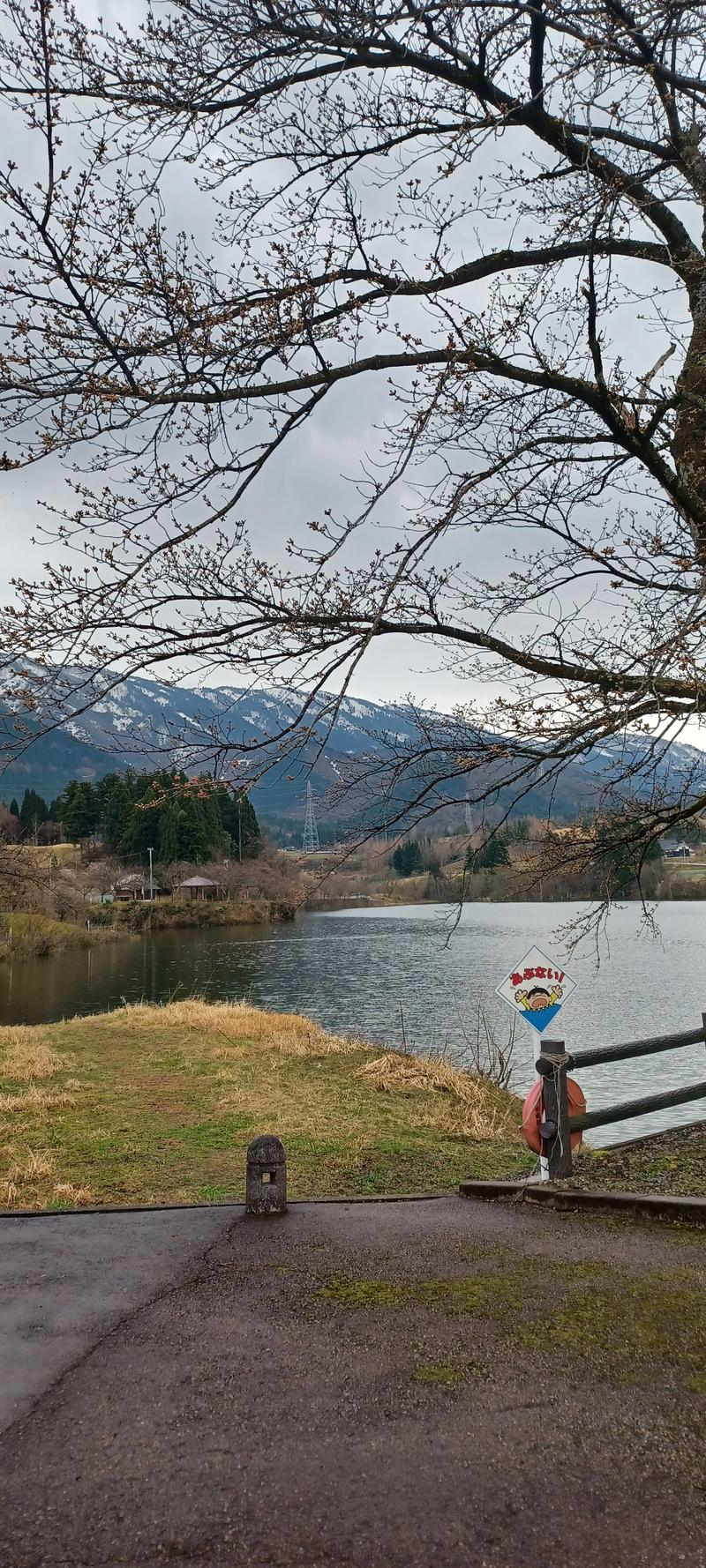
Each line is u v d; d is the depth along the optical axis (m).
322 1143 8.98
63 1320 4.12
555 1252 4.85
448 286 4.35
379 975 32.81
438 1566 2.50
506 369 4.30
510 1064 15.91
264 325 3.86
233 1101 10.78
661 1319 3.96
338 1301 4.27
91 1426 3.22
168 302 3.58
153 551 3.72
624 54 3.61
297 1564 2.52
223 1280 4.59
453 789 4.53
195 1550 2.58
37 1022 24.05
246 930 60.00
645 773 4.77
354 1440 3.11
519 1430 3.14
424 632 4.56
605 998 25.05
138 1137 9.12
